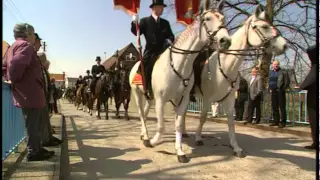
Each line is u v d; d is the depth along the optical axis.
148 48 6.47
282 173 5.05
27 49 4.25
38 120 4.68
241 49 5.92
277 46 5.61
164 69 5.62
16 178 3.84
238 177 4.84
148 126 11.14
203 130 9.90
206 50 6.38
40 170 4.20
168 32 6.53
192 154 6.30
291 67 17.56
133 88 7.40
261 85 10.55
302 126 9.91
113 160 5.82
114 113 18.56
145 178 4.77
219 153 6.40
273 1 17.33
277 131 9.58
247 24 5.91
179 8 6.59
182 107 5.78
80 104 27.06
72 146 7.19
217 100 6.43
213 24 5.27
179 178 4.78
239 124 11.20
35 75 4.45
